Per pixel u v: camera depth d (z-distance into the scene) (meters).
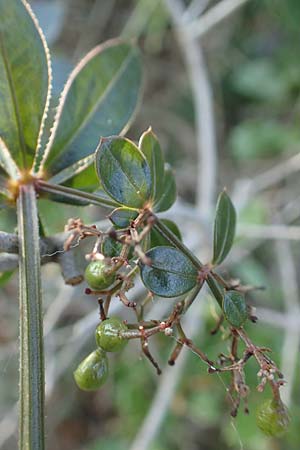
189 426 0.40
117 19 0.53
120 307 0.29
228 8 0.37
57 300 0.34
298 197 0.44
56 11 0.28
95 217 0.36
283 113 0.48
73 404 0.45
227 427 0.36
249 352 0.14
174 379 0.33
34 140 0.15
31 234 0.14
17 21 0.15
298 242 0.44
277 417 0.14
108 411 0.45
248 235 0.34
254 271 0.36
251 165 0.48
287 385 0.33
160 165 0.15
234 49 0.50
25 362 0.13
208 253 0.30
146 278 0.13
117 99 0.17
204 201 0.34
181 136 0.50
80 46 0.50
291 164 0.38
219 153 0.50
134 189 0.14
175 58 0.51
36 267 0.14
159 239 0.14
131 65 0.17
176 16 0.37
